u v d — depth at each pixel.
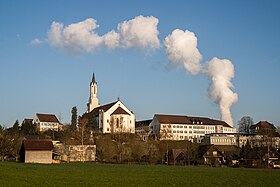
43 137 173.38
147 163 130.25
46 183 51.00
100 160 136.00
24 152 114.19
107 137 173.75
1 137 138.62
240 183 58.75
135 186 51.16
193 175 73.06
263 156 133.25
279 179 66.56
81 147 133.88
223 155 142.38
